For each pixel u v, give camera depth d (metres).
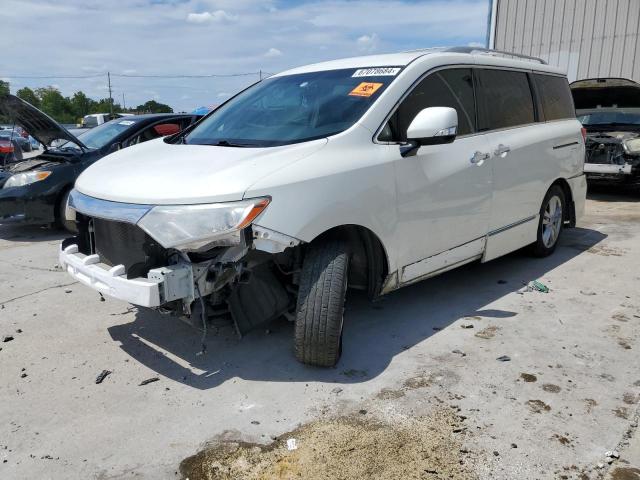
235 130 3.94
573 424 2.81
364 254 3.61
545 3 13.70
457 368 3.39
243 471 2.50
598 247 6.13
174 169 3.22
